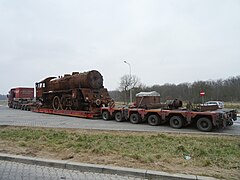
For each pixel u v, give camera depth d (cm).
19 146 767
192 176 484
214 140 873
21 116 2112
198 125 1221
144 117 1459
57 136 945
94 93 1980
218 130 1243
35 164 605
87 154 660
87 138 891
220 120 1179
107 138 896
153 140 857
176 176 486
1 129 1166
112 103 1927
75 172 546
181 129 1266
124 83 5456
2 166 591
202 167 546
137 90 5194
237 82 5238
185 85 5216
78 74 2131
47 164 593
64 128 1220
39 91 2730
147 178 505
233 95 5106
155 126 1386
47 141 845
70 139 877
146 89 5488
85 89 1966
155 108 1511
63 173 538
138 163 576
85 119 1828
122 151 688
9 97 4319
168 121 1409
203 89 4784
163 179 493
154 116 1405
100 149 705
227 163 571
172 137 930
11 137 923
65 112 2142
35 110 2742
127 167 544
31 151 698
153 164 568
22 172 545
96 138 892
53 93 2458
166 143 802
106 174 531
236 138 923
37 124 1466
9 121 1661
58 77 2506
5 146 767
